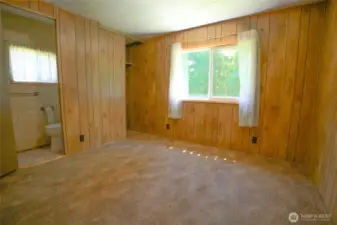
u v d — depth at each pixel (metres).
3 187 1.85
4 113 2.10
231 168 2.37
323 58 2.17
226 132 3.20
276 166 2.44
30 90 3.14
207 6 2.46
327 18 2.16
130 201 1.62
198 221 1.38
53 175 2.12
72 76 2.79
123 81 3.81
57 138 3.06
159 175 2.15
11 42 2.88
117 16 2.83
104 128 3.44
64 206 1.54
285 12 2.52
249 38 2.71
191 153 2.94
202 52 3.42
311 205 1.59
